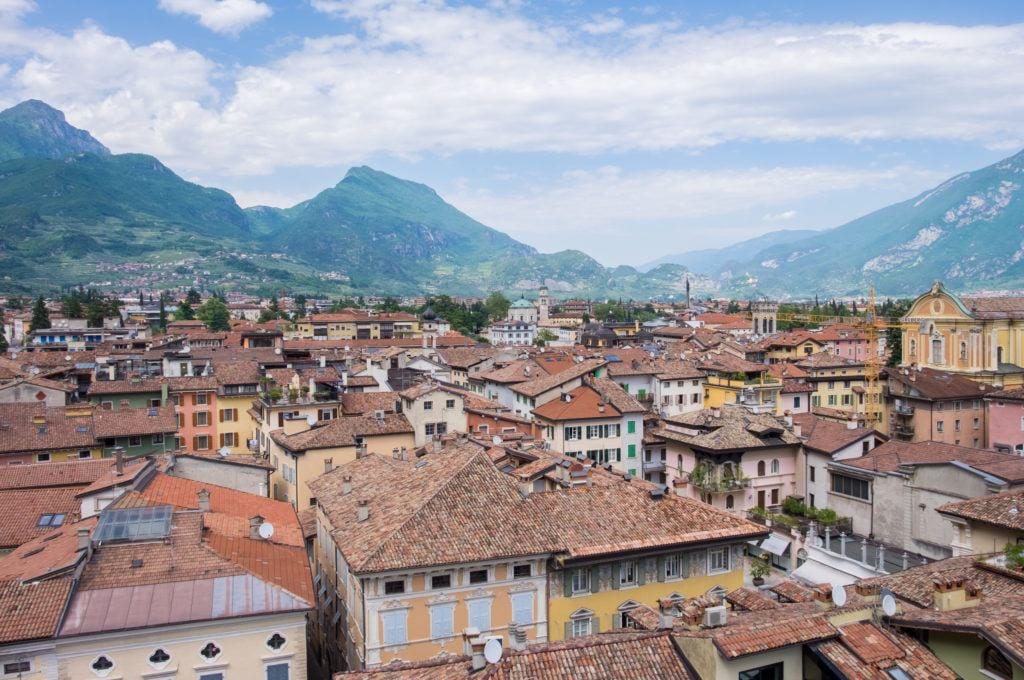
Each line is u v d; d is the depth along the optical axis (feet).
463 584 161.48
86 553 148.05
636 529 176.96
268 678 142.92
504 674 102.01
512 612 164.76
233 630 141.28
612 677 102.63
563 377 398.62
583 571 170.50
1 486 217.56
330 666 198.90
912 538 263.49
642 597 173.58
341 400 362.12
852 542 276.41
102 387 378.12
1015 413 415.23
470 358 584.40
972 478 244.01
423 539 161.89
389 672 114.73
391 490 190.90
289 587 150.82
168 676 137.18
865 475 286.46
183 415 386.52
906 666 99.45
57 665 131.13
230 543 165.99
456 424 324.60
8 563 162.71
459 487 177.99
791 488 327.67
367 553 157.58
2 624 129.59
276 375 405.59
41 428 293.43
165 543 157.07
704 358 542.57
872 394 491.72
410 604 157.99
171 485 203.62
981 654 97.45
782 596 132.36
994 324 524.93
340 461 294.25
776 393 460.96
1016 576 127.13
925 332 553.64
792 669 101.71
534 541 166.81
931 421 435.53
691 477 325.21
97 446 293.23
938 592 111.75
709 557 180.45
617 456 365.20
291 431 334.24
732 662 98.27
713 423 337.93
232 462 246.68
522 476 197.47
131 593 141.38
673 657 106.32
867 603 111.86
